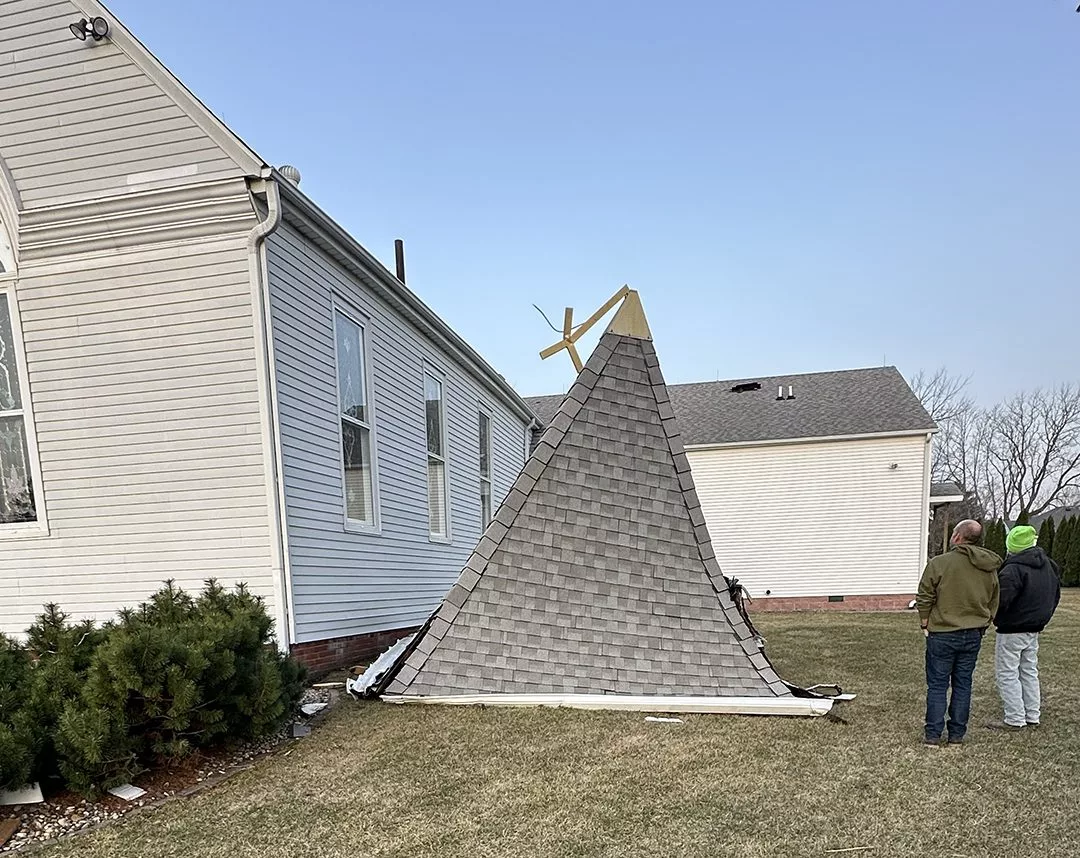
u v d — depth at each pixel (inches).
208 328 205.3
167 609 163.6
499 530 197.3
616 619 195.2
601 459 200.5
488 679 193.0
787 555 615.2
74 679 126.0
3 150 210.8
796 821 109.4
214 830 107.7
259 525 204.7
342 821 110.5
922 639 349.1
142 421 210.2
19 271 213.9
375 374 283.0
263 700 141.4
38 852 101.1
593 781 127.5
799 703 177.5
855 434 599.8
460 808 115.0
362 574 262.2
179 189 201.3
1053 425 1318.9
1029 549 167.5
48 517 216.1
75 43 204.5
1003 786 125.3
